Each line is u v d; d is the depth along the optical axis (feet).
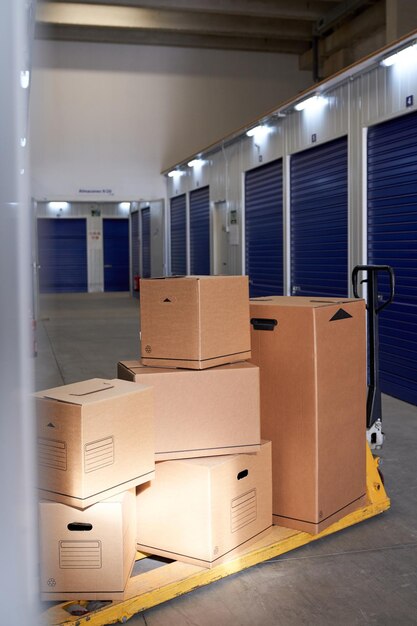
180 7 38.68
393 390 19.81
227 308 9.07
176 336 8.87
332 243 23.73
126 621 7.77
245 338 9.38
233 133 32.89
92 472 7.56
